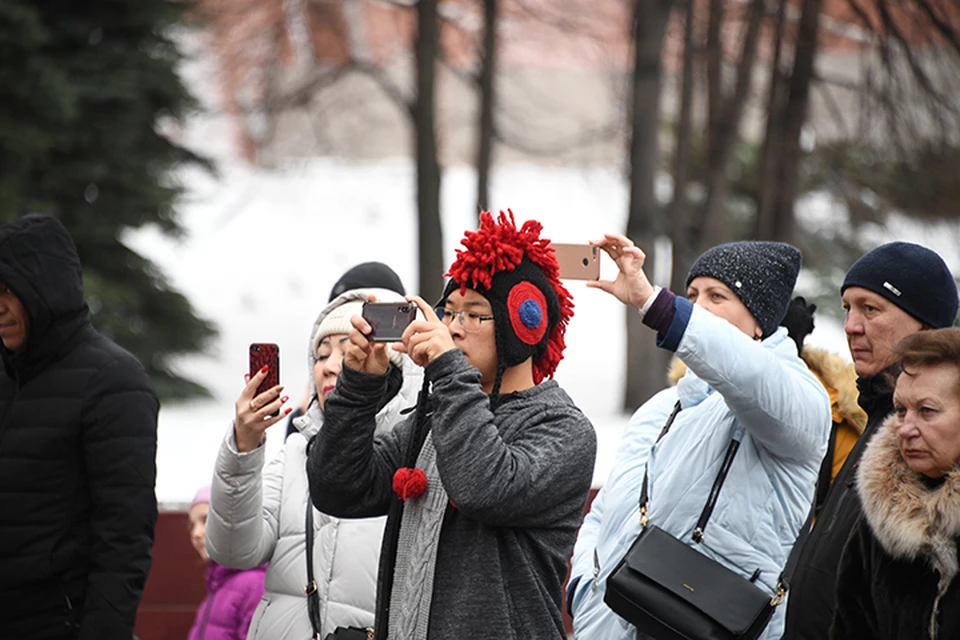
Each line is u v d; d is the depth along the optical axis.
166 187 46.28
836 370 11.34
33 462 10.61
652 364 44.75
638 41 43.41
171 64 45.84
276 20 58.53
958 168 41.28
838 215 50.62
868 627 7.98
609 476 11.05
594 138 59.84
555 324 8.68
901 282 9.89
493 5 49.84
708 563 9.75
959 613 7.38
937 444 7.49
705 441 10.19
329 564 10.57
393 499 8.57
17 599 10.61
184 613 19.97
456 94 83.75
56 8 44.16
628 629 10.30
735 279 10.59
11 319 10.70
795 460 9.95
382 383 8.51
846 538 9.12
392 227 75.50
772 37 43.88
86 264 46.12
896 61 40.72
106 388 10.72
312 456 8.71
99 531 10.52
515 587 8.09
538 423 8.36
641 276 9.51
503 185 78.75
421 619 8.04
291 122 79.88
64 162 44.16
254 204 77.38
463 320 8.47
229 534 10.41
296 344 61.53
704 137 51.19
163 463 29.98
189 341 48.41
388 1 49.62
